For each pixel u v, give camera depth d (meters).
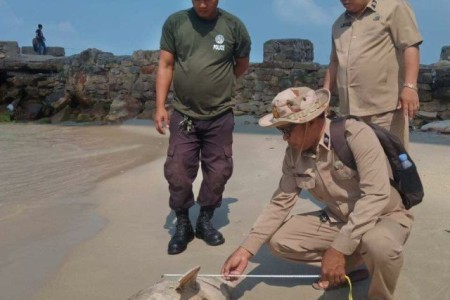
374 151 2.23
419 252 3.00
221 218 3.78
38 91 14.10
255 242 2.46
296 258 2.57
